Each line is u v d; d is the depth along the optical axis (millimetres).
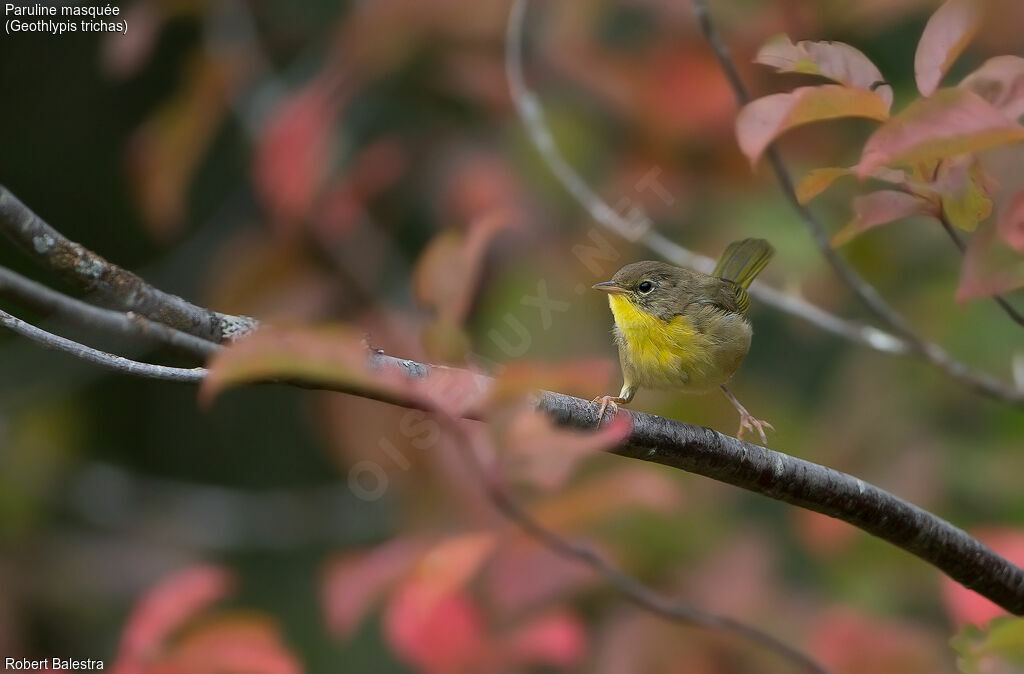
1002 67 5184
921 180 5422
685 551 8781
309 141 9828
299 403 14641
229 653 6555
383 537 12906
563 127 10484
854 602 9141
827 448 10180
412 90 11258
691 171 10516
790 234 10367
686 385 8484
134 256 14156
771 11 10070
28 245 5168
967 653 5723
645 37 10891
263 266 10516
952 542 6391
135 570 11969
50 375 13281
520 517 6016
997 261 5043
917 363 10344
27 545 11898
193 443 14648
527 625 7238
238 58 10773
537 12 10477
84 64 13930
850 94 5105
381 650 12219
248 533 13133
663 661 8125
